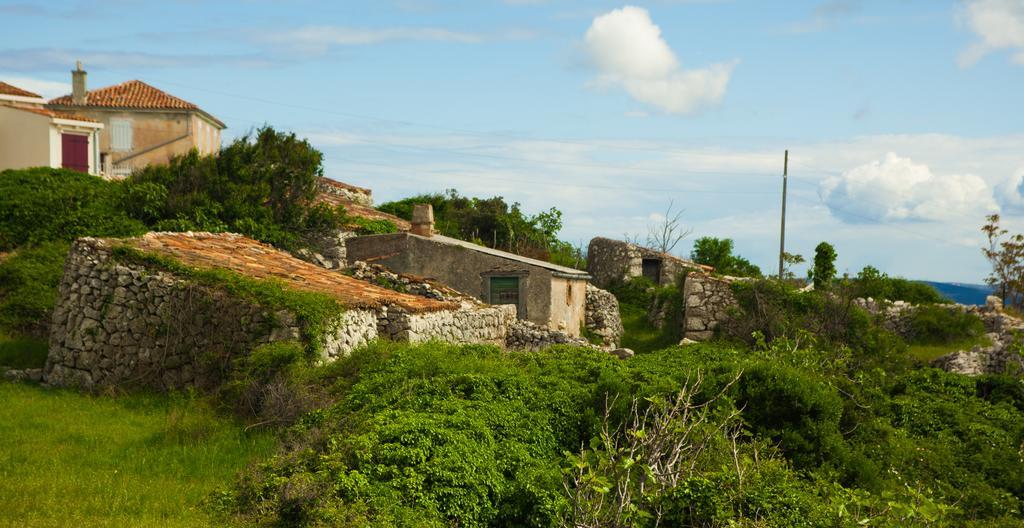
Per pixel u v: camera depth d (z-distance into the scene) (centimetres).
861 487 1636
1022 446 2031
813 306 3344
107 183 3216
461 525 1169
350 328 1889
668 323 3784
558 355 1961
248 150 3105
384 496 1140
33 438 1420
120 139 4938
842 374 2150
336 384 1605
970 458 1905
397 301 2091
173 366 1783
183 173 2941
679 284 3906
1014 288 4434
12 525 1006
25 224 2644
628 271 4547
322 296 1845
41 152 4100
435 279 3033
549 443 1455
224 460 1349
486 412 1441
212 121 5453
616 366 1850
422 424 1309
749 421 1717
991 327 3650
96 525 1032
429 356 1695
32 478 1202
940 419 2103
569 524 1162
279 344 1683
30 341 2077
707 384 1722
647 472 1162
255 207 2903
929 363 3006
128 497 1160
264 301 1772
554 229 5647
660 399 1354
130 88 5166
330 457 1205
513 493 1226
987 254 4525
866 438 1888
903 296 4131
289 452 1284
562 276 3198
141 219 2791
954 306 3741
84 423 1536
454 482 1198
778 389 1744
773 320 3253
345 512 1086
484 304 2716
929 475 1802
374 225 3347
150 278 1839
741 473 1305
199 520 1080
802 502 1295
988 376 2452
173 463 1327
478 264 3102
